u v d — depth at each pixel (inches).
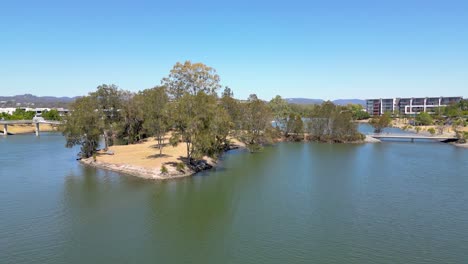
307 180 2576.3
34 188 2301.9
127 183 2443.4
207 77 5019.7
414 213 1824.6
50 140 5374.0
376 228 1626.5
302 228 1626.5
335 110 5339.6
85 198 2081.7
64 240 1483.8
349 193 2209.6
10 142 5049.2
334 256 1349.7
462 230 1598.2
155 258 1326.3
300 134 5438.0
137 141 4453.7
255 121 4603.8
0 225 1644.9
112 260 1306.6
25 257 1327.5
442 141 5265.8
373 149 4387.3
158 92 4126.5
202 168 2955.2
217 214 1822.1
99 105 3740.2
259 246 1437.0
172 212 1847.9
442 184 2429.9
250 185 2421.3
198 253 1371.8
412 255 1357.0
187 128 2748.5
